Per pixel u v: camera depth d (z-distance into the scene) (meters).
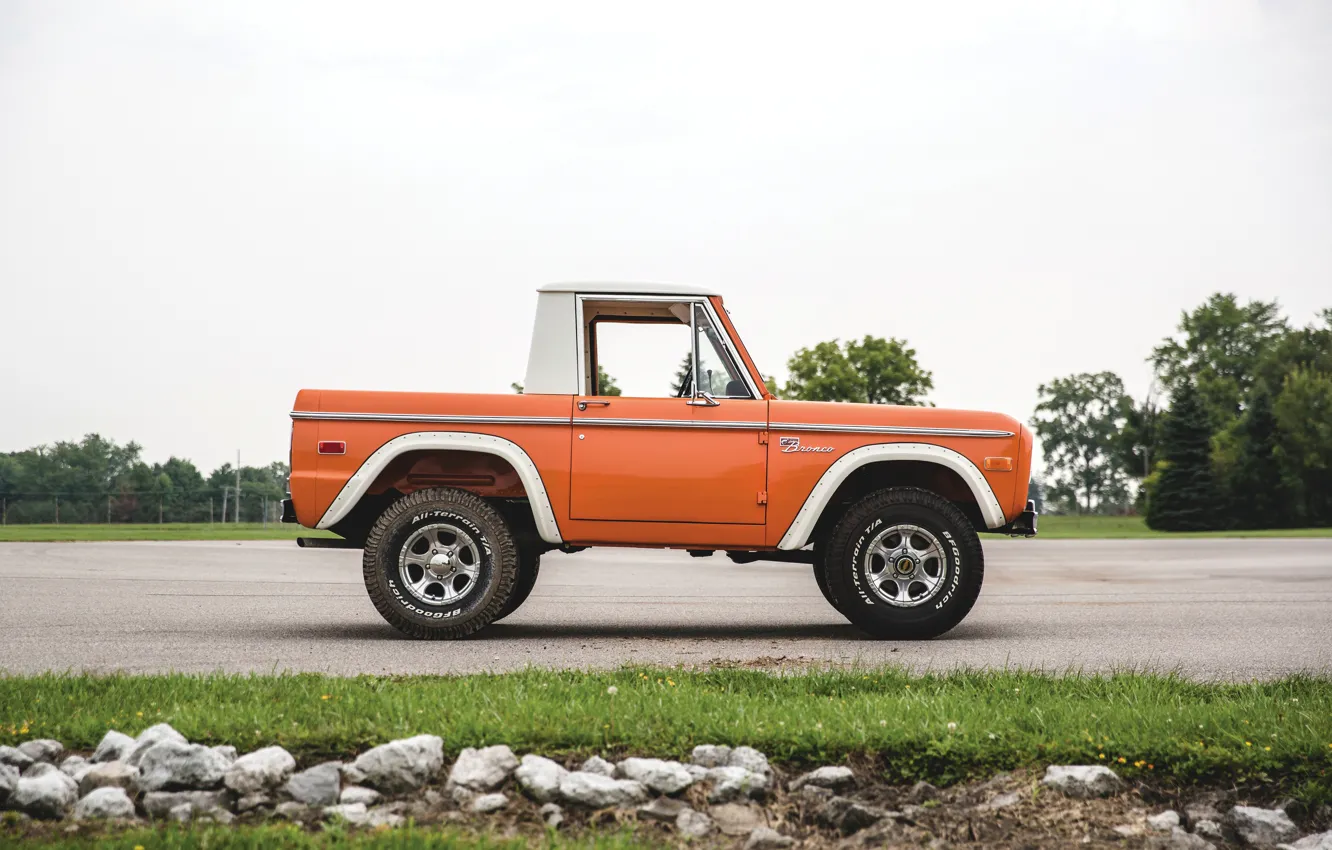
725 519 7.86
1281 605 10.51
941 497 8.01
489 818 3.80
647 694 4.96
